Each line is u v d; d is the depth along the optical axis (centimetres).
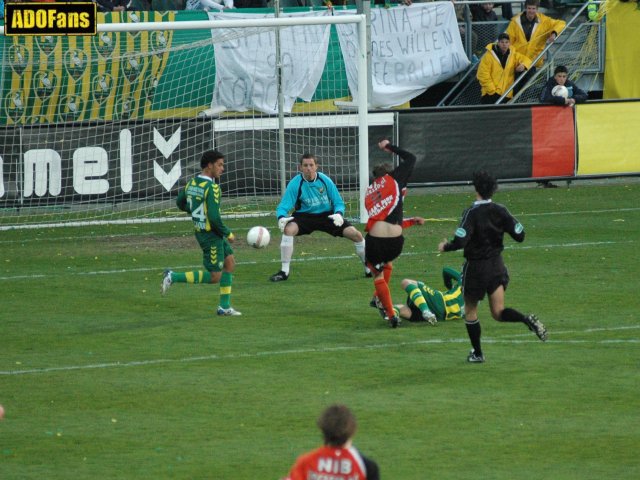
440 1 9512
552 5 10212
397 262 6159
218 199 4800
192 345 4388
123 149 7938
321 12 8975
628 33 9750
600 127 8944
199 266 6128
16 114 8419
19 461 3028
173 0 9456
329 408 2000
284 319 4844
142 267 6134
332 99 9125
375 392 3691
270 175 8250
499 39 9388
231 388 3766
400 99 9400
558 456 3039
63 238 7162
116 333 4606
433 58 9481
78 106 8569
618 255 6247
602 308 4947
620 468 2938
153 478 2888
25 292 5475
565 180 9044
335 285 5609
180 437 3241
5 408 3550
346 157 8350
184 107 8831
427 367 4006
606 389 3691
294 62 8950
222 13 8906
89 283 5691
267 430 3300
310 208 5809
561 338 4422
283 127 7881
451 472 2917
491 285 3934
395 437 3222
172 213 8156
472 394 3653
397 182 4662
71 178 7850
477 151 8656
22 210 7856
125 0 9194
